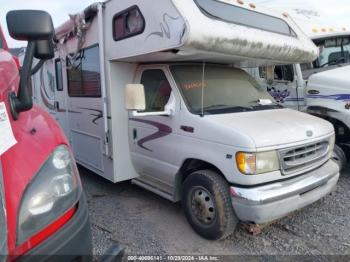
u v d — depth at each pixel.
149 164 4.62
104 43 4.79
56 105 6.98
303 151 3.70
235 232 3.95
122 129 4.94
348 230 3.93
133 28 4.22
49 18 2.09
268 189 3.38
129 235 3.90
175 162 4.13
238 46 3.86
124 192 5.34
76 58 5.80
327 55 6.61
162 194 4.42
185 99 4.05
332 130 4.27
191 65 4.57
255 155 3.29
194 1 3.77
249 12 4.40
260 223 3.45
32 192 1.79
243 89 4.71
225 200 3.51
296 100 6.29
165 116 4.23
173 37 3.58
